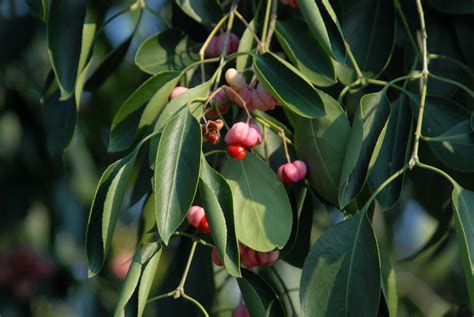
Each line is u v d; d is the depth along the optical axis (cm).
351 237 95
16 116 144
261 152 103
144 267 95
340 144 98
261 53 99
